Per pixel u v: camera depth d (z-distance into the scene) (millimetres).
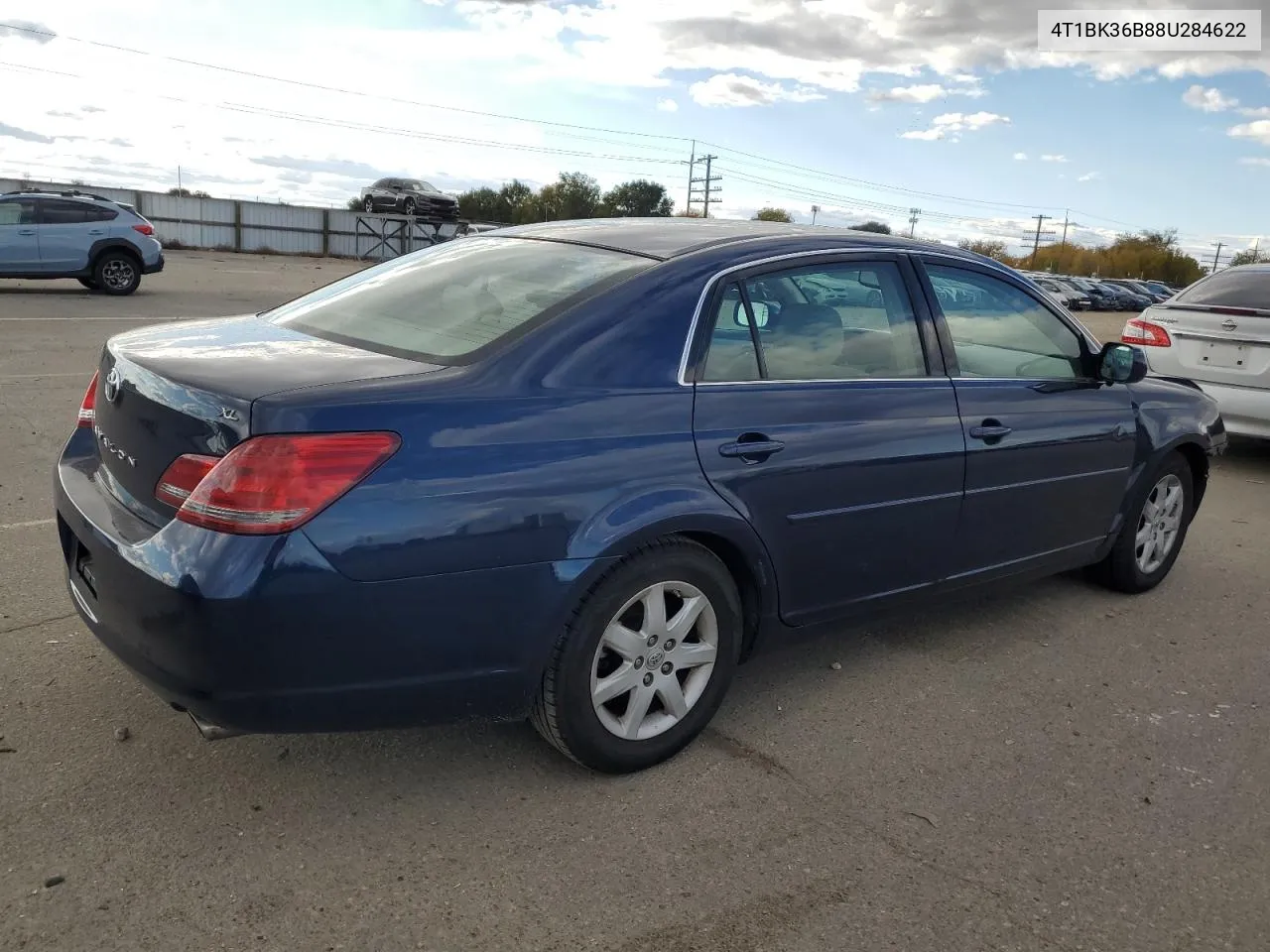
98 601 2654
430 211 47094
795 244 3416
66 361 9852
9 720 3125
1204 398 5105
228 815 2725
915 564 3686
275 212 45188
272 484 2342
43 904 2334
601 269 3143
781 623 3350
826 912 2480
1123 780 3199
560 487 2680
